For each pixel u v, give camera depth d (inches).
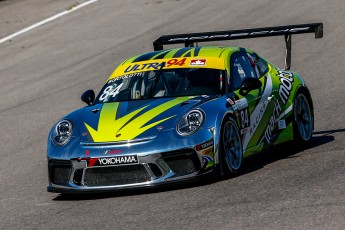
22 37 2822.3
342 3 2687.0
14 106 2046.0
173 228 908.6
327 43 2315.5
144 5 3056.1
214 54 1286.9
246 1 2886.3
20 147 1621.6
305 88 1397.6
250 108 1228.5
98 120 1157.7
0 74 2416.3
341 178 1066.7
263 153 1355.8
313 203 952.3
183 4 2987.2
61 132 1158.3
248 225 888.3
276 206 956.6
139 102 1200.8
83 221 995.9
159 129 1104.8
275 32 1387.8
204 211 968.9
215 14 2751.0
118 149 1091.3
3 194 1225.4
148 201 1055.0
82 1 3275.1
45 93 2146.9
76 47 2608.3
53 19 3016.7
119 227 941.8
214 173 1107.3
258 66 1334.9
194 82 1228.5
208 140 1100.5
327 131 1485.0
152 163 1082.1
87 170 1105.4
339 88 1868.8
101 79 2209.6
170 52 1327.5
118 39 2630.4
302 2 2768.2
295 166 1187.3
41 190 1226.6
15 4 3336.6
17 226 1011.9
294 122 1344.7
